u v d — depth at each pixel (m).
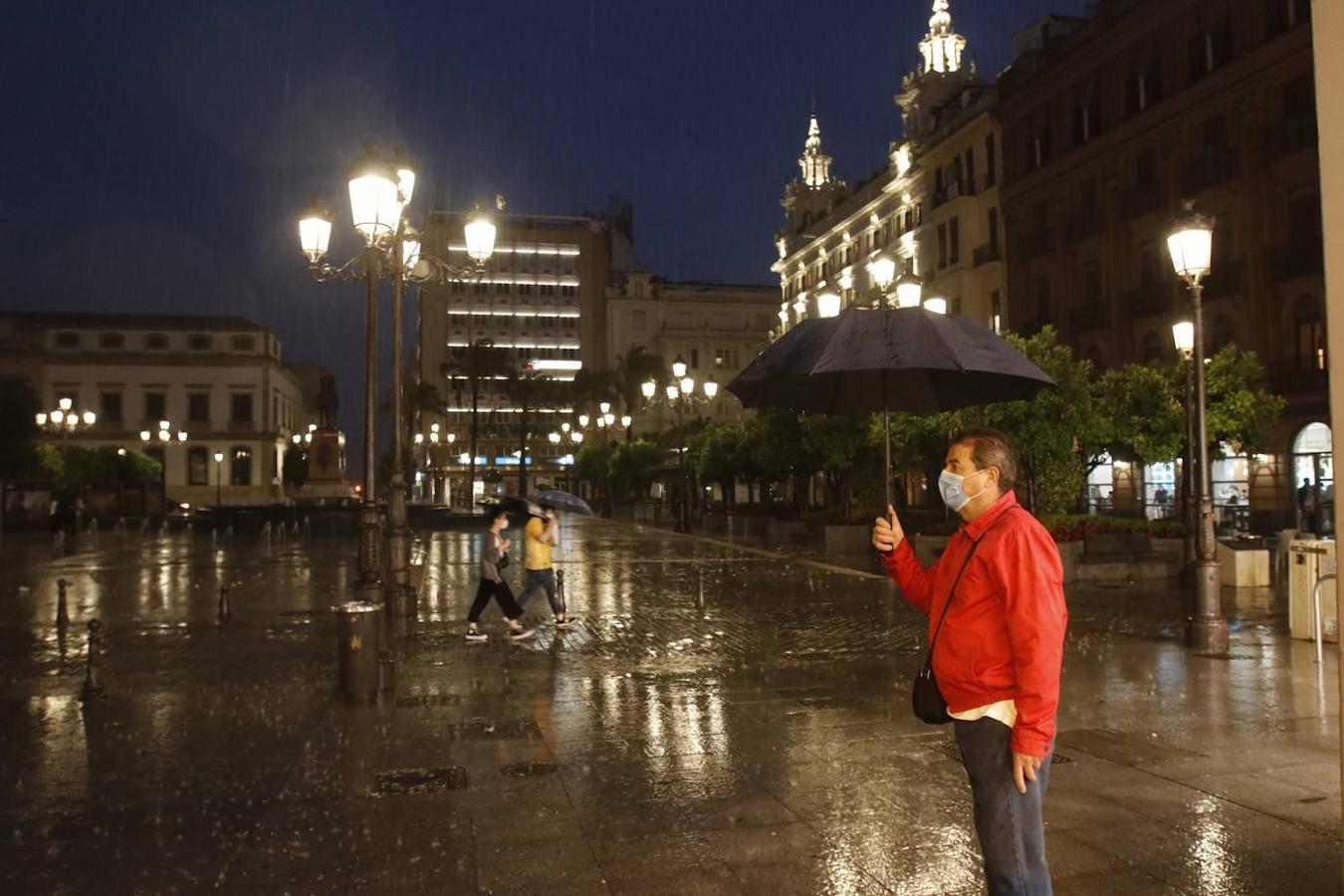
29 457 52.59
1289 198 32.84
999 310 48.41
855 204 65.69
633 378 85.62
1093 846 5.14
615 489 63.06
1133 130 39.09
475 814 5.74
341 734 7.69
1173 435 21.06
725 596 17.23
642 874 4.85
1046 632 3.23
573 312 111.75
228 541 36.72
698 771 6.62
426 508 59.91
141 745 7.40
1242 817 5.57
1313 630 11.61
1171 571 19.16
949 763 6.79
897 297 16.17
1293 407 31.86
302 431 113.44
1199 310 11.41
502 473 98.75
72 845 5.29
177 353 90.88
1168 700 8.59
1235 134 34.53
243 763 6.87
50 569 24.03
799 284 77.69
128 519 48.56
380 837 5.38
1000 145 48.59
